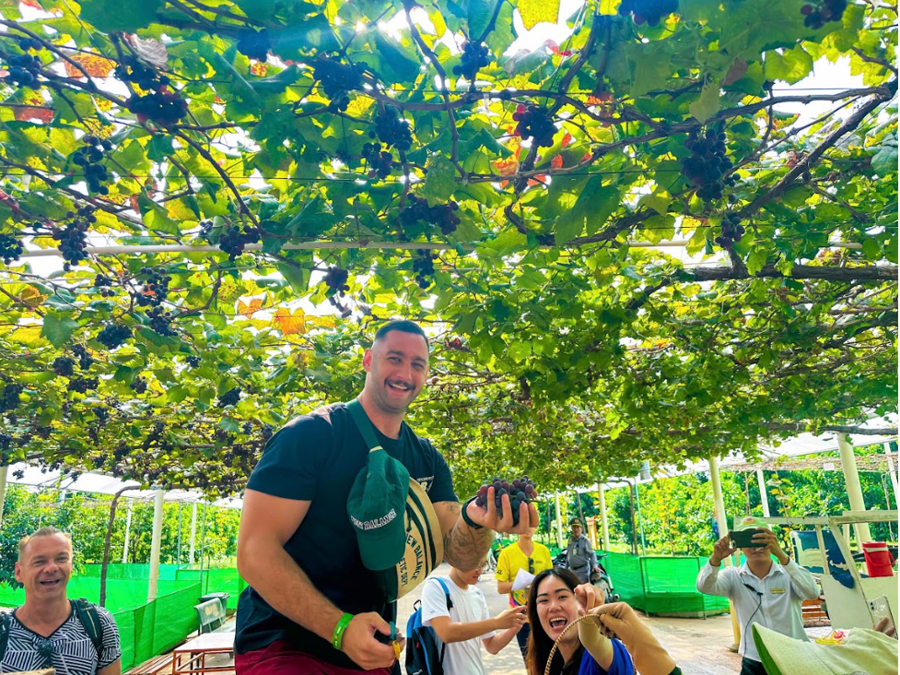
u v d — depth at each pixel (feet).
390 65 7.69
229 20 7.10
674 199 10.84
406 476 6.85
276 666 6.08
